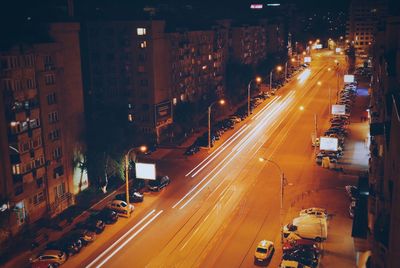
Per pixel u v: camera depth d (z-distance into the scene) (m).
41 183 61.66
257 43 181.12
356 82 155.88
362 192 48.34
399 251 21.81
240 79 147.75
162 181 72.00
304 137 99.12
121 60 95.94
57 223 61.53
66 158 66.94
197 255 51.09
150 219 61.12
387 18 42.47
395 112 23.19
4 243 54.47
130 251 52.69
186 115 107.44
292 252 49.22
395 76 31.39
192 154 89.06
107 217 60.56
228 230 56.91
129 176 77.00
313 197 66.44
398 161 21.61
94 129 76.50
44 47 61.62
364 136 98.56
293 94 149.25
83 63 98.19
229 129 108.81
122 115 91.44
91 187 73.50
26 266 51.00
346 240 53.44
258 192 68.88
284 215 60.56
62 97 65.69
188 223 59.44
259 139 99.06
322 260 49.09
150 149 91.19
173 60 105.44
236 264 48.91
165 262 49.84
